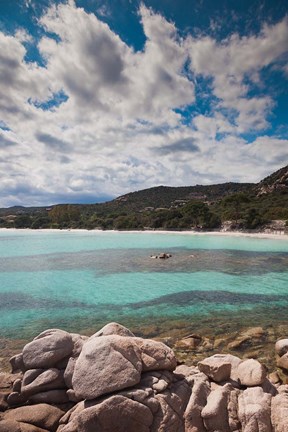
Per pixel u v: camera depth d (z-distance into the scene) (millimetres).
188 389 6141
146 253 34875
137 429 5129
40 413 5770
